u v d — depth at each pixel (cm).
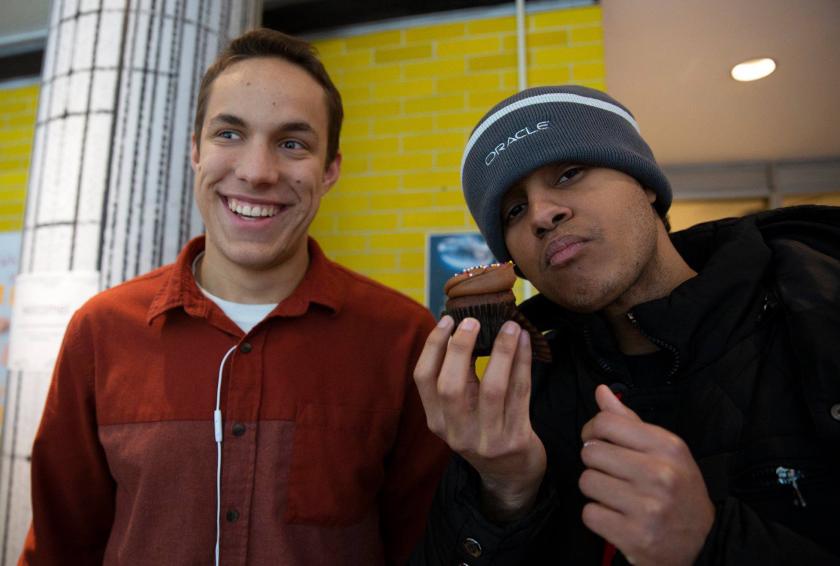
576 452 78
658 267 79
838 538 55
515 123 82
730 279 71
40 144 154
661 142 329
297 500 85
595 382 80
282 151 96
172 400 89
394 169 204
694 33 227
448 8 206
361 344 99
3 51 260
